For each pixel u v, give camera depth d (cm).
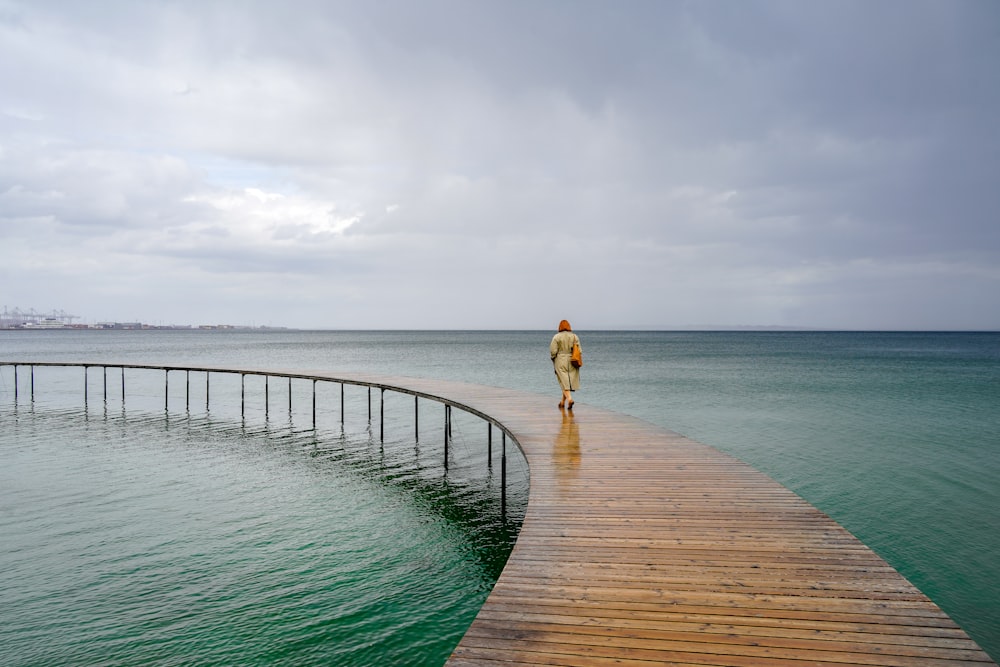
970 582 883
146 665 637
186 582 848
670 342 15212
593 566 486
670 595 428
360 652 667
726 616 393
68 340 15312
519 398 1698
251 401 3219
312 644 682
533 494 710
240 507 1228
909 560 960
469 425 2447
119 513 1167
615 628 377
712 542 543
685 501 679
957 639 360
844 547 528
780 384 3788
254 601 791
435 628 725
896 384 3756
